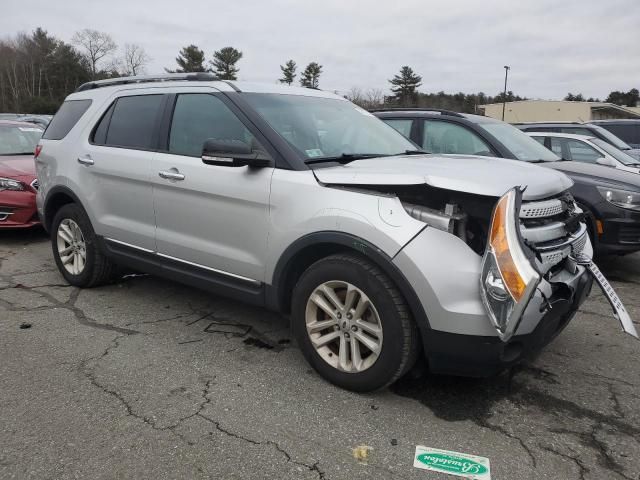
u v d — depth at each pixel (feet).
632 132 48.34
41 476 8.27
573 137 26.71
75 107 17.43
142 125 14.62
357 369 10.50
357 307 10.32
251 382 11.18
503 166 11.05
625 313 10.36
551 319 9.75
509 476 8.40
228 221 12.14
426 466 8.61
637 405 10.53
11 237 24.88
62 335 13.44
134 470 8.43
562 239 10.50
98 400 10.41
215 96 13.01
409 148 14.33
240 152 11.19
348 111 14.70
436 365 9.79
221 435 9.34
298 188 10.90
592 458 8.86
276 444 9.12
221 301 16.01
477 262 9.27
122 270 17.46
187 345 12.95
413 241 9.45
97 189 15.51
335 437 9.34
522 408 10.36
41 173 17.85
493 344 9.19
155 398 10.52
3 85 257.96
